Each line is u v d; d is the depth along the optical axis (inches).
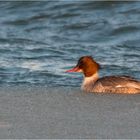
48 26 1083.9
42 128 527.8
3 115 563.8
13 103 603.5
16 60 832.3
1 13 1178.0
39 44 939.3
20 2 1213.1
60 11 1156.5
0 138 506.6
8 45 932.0
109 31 1039.0
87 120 548.7
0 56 856.3
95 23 1079.6
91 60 672.4
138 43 964.6
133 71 779.4
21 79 740.0
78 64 676.1
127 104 602.2
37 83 720.3
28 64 809.5
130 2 1189.7
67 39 989.2
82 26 1067.3
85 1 1189.7
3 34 1023.0
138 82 655.1
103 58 844.0
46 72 768.9
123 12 1146.0
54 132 518.6
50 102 608.4
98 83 658.2
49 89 669.9
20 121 546.0
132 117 558.3
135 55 861.2
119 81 654.5
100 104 602.2
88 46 932.6
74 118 554.6
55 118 554.6
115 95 639.1
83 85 668.7
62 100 617.3
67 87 691.4
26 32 1045.2
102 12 1152.2
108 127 530.9
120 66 800.9
